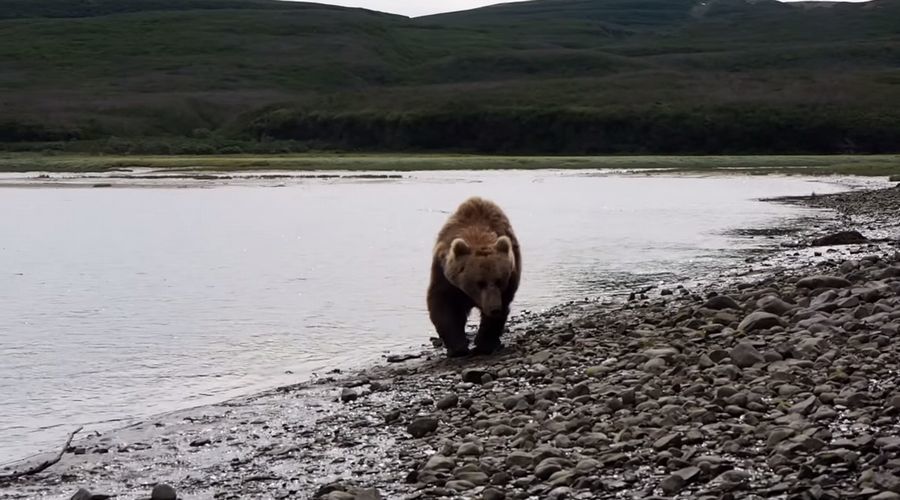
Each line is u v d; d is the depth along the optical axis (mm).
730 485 6914
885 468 6895
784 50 177875
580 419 9055
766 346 11227
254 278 22312
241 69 162500
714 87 133625
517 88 135500
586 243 27875
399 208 40688
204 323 16969
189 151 103875
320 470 8680
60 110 124562
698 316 13797
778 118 115062
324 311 17984
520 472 7855
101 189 53031
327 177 63969
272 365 13789
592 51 182250
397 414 10250
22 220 36375
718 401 9141
